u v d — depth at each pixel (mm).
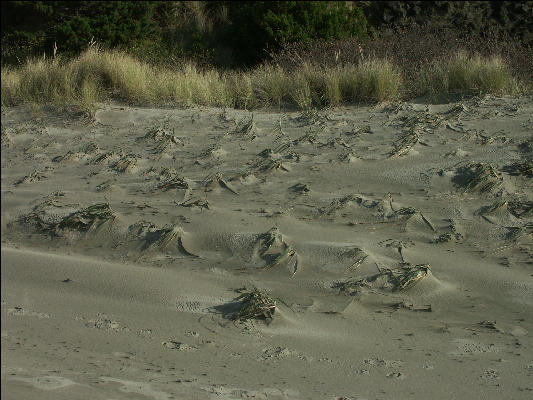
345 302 4605
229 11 16656
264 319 4371
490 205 5766
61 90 9789
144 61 12359
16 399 3256
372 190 6195
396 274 4840
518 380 3715
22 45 15758
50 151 8055
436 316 4457
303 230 5500
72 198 6465
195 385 3607
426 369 3838
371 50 11070
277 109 9219
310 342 4141
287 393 3562
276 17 13891
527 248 5207
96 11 16109
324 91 9344
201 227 5605
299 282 4867
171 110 9156
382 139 7461
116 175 7066
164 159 7383
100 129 8617
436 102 8938
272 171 6750
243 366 3863
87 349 4047
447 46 11398
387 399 3523
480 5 16062
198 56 14375
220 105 9406
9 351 3980
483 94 8859
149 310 4539
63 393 3373
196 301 4633
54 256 5352
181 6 17062
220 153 7375
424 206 5844
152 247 5434
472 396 3562
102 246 5570
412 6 16094
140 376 3699
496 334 4223
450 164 6531
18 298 4738
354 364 3887
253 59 14461
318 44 11930
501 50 10867
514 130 7320
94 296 4746
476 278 4855
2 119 9242
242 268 5086
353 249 5082
